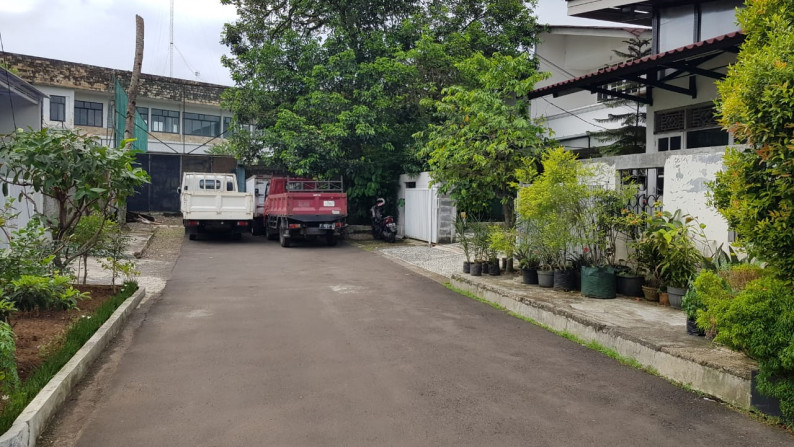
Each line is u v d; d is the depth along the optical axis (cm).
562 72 2178
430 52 2039
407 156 2084
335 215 1845
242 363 604
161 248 1748
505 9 2225
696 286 561
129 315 828
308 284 1127
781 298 455
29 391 451
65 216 868
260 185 2394
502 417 461
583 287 873
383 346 674
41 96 1485
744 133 464
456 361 615
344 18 2198
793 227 438
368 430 434
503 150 1130
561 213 912
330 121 2044
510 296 893
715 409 482
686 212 804
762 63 444
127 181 834
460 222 1248
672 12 1248
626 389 530
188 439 419
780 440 422
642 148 1578
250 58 2234
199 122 3425
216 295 1002
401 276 1250
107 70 3136
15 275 664
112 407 482
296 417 459
